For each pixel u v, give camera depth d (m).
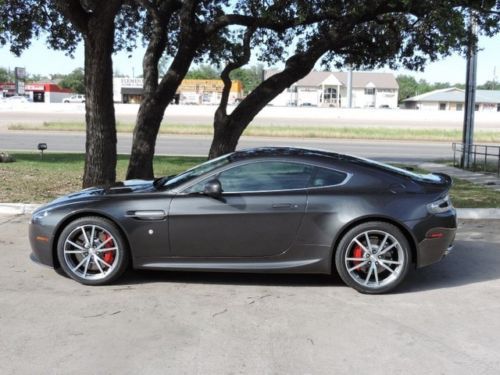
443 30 9.10
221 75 11.41
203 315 4.82
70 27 13.63
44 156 18.70
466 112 19.03
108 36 9.30
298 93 96.50
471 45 10.38
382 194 5.45
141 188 5.89
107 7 8.77
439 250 5.49
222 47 14.31
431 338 4.38
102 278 5.57
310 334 4.43
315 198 5.44
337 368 3.83
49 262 5.70
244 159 5.63
